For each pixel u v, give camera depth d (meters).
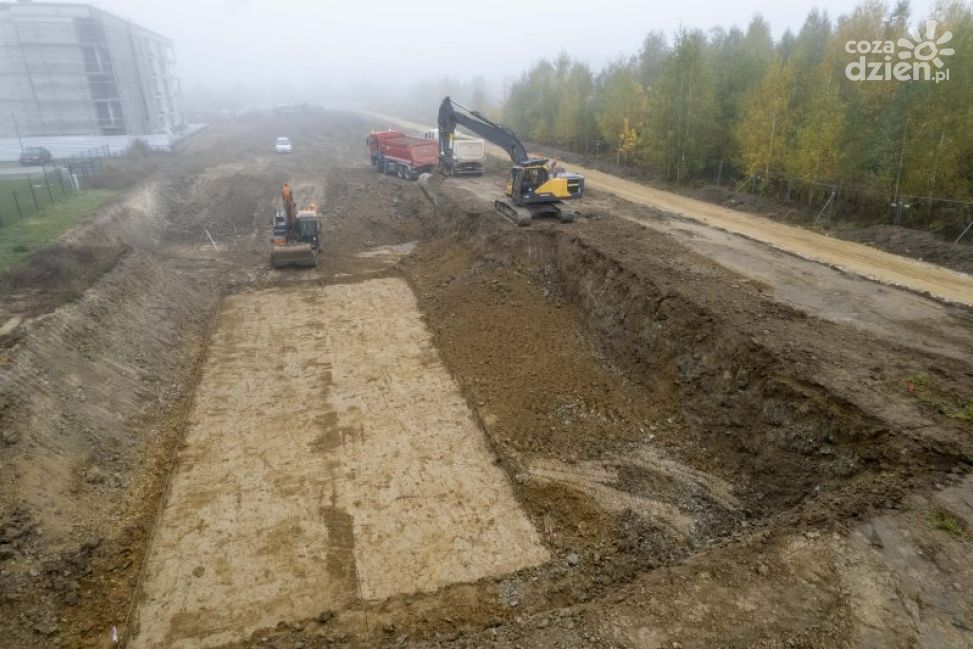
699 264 18.08
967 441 9.66
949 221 21.31
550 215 24.92
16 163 41.78
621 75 42.47
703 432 12.93
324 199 36.94
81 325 15.89
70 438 12.53
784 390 11.67
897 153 22.67
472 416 14.99
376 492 12.34
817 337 13.19
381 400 15.74
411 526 11.42
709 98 32.12
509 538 11.10
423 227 31.33
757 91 28.56
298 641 9.02
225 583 10.14
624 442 13.30
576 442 13.46
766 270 17.78
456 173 37.16
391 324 20.48
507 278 21.28
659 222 24.23
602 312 17.47
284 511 11.80
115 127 64.00
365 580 10.21
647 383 14.87
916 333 13.57
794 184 27.09
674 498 11.64
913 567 7.90
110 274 19.39
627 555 10.40
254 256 28.14
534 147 52.91
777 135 28.03
